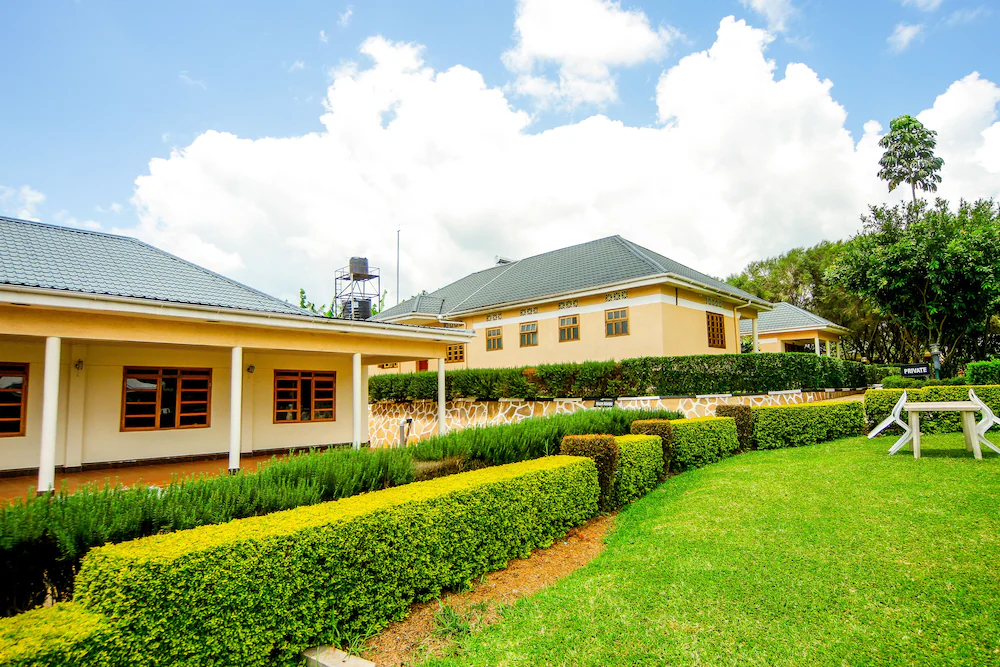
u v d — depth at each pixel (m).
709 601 4.06
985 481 6.28
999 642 3.14
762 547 5.03
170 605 3.01
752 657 3.29
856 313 33.28
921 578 4.04
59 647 2.52
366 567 4.00
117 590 2.86
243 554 3.33
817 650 3.29
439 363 15.01
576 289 18.44
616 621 3.89
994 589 3.73
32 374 10.80
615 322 17.70
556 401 16.52
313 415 15.03
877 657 3.15
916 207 21.05
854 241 20.02
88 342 11.02
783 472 7.98
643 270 17.56
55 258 11.00
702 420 10.22
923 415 10.67
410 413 21.17
